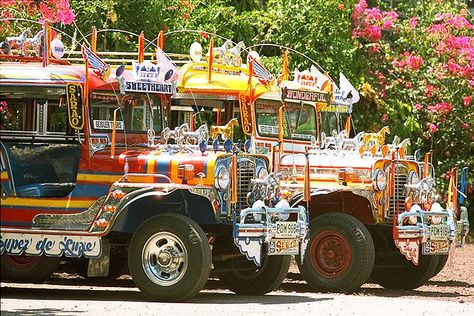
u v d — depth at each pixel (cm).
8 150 1844
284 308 1722
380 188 2034
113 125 1811
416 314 1705
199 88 2158
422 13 3066
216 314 1627
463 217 2139
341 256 1986
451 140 3027
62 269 2258
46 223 1820
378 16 2953
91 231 1798
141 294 1917
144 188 1780
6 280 2039
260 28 2870
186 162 1803
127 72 1883
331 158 2062
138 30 2658
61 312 1616
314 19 2861
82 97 1825
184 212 1855
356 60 2936
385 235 2111
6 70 1844
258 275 1925
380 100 2945
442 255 2156
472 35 3048
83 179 1817
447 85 2997
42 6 2355
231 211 1811
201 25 2769
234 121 1978
